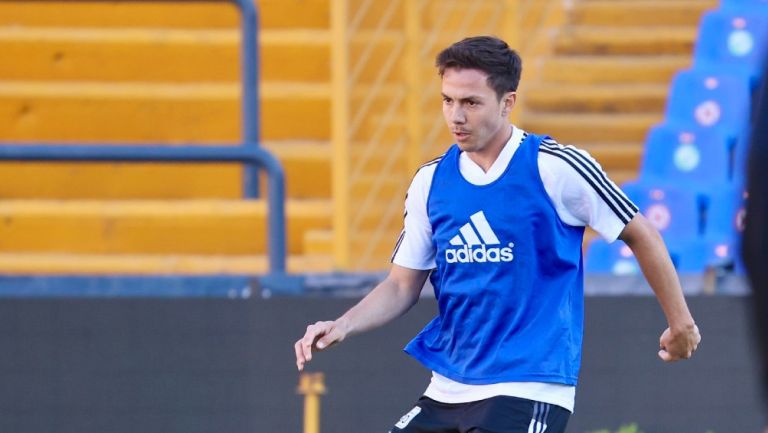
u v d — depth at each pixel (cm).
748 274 630
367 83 2912
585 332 2292
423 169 1544
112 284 2306
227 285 2308
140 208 3062
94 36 3481
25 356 2300
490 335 1501
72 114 3366
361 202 2859
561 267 1489
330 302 2286
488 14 3094
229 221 3041
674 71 3488
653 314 2288
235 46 3494
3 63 3484
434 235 1539
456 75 1462
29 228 3083
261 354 2289
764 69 631
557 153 1468
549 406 1482
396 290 1585
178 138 3381
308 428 2277
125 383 2292
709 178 3114
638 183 3081
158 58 3491
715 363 2284
